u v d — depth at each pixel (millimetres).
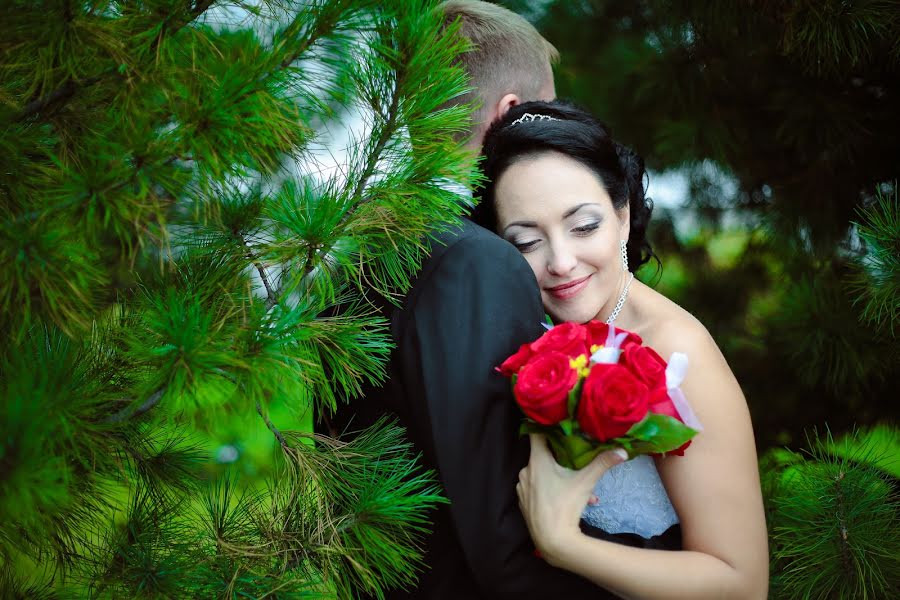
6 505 1017
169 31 1170
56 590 1439
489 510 1387
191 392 1188
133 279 1499
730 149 3104
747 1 2719
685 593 1406
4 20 1122
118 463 1444
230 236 1430
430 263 1493
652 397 1334
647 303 1719
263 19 1334
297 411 1396
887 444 2975
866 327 2803
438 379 1412
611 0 3518
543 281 1662
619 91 3381
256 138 1177
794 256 3184
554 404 1300
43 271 1075
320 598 1448
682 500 1503
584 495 1375
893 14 2424
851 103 2869
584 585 1459
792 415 3186
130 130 1154
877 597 2094
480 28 1941
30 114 1236
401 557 1460
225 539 1443
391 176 1415
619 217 1767
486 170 1675
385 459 1514
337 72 1348
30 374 1155
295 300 1422
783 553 2178
